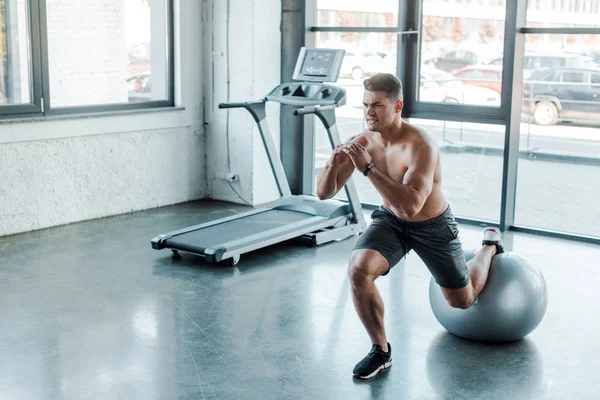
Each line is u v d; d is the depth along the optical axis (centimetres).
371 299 341
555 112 716
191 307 436
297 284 479
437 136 813
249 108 579
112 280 482
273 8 682
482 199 727
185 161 705
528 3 595
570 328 406
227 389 334
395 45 652
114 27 641
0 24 563
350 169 350
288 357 368
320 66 573
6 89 573
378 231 345
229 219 576
